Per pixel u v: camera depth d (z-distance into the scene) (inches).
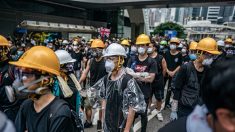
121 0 1057.5
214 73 28.7
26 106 69.7
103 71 177.0
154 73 157.9
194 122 35.5
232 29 2847.0
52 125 63.5
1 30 808.3
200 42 118.8
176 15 5556.1
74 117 72.7
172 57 223.5
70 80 116.8
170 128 46.7
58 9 1088.2
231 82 26.4
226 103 26.5
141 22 1680.6
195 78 118.3
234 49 338.3
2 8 812.0
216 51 114.0
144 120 156.7
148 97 157.8
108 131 105.9
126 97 100.0
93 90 112.4
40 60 66.4
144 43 161.3
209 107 29.3
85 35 1170.0
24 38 716.7
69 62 117.8
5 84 101.7
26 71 64.9
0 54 110.1
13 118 104.3
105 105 107.1
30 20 914.7
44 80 66.2
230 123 27.0
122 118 102.6
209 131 32.9
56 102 66.8
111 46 102.5
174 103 128.0
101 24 1339.8
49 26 938.7
